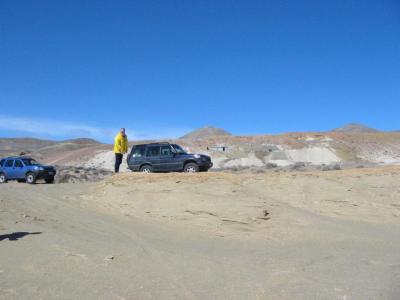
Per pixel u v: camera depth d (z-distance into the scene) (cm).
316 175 1853
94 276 816
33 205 1627
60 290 745
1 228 1178
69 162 8638
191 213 1490
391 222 1535
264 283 805
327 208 1647
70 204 1694
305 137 9206
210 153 8219
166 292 747
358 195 1719
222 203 1509
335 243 1229
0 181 2747
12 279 792
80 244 1044
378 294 749
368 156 8212
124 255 970
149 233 1321
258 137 9162
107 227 1356
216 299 720
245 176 1822
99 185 1891
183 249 1102
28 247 992
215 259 995
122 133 2016
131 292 741
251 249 1152
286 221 1435
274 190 1755
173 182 1712
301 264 959
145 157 2120
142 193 1669
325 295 742
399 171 1872
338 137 9238
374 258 1034
